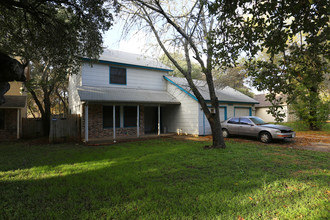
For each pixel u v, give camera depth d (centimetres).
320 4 273
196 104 1447
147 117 1788
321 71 344
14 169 591
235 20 380
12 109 1380
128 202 353
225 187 415
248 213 311
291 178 463
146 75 1655
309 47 326
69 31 729
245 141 1125
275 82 365
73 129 1252
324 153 752
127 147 952
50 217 309
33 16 663
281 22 323
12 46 788
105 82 1439
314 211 311
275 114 379
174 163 616
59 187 432
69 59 863
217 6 371
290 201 348
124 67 1535
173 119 1666
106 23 742
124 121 1437
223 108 1591
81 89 1270
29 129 1502
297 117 1773
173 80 1697
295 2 295
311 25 297
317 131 1593
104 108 1357
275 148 874
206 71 855
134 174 514
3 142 1227
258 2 339
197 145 984
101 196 384
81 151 868
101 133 1332
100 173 529
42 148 973
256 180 454
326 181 447
